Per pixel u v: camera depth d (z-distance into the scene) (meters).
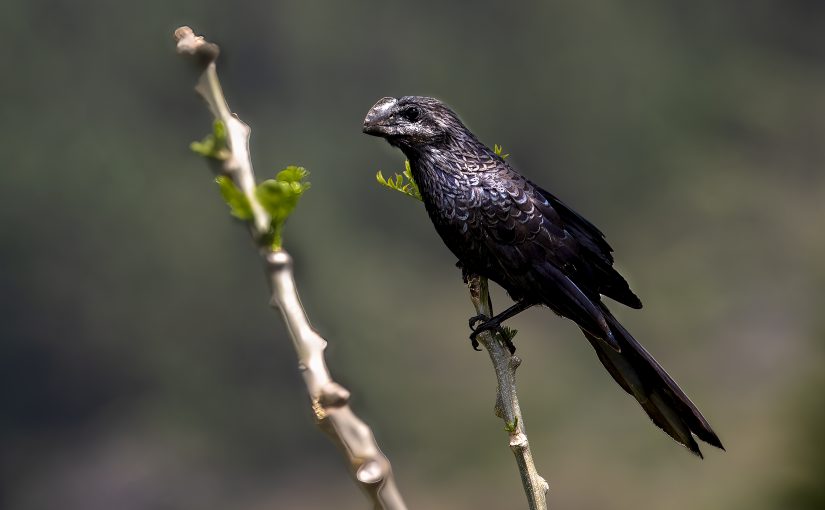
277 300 5.68
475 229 6.80
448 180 6.80
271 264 5.75
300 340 5.55
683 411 6.74
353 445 5.29
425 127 6.80
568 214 6.82
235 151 5.86
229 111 5.90
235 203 5.78
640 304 6.81
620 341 6.78
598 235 6.82
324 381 5.43
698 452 6.73
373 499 5.21
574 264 6.80
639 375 6.76
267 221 5.79
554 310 6.80
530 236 6.80
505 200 6.80
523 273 6.80
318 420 5.34
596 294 6.81
